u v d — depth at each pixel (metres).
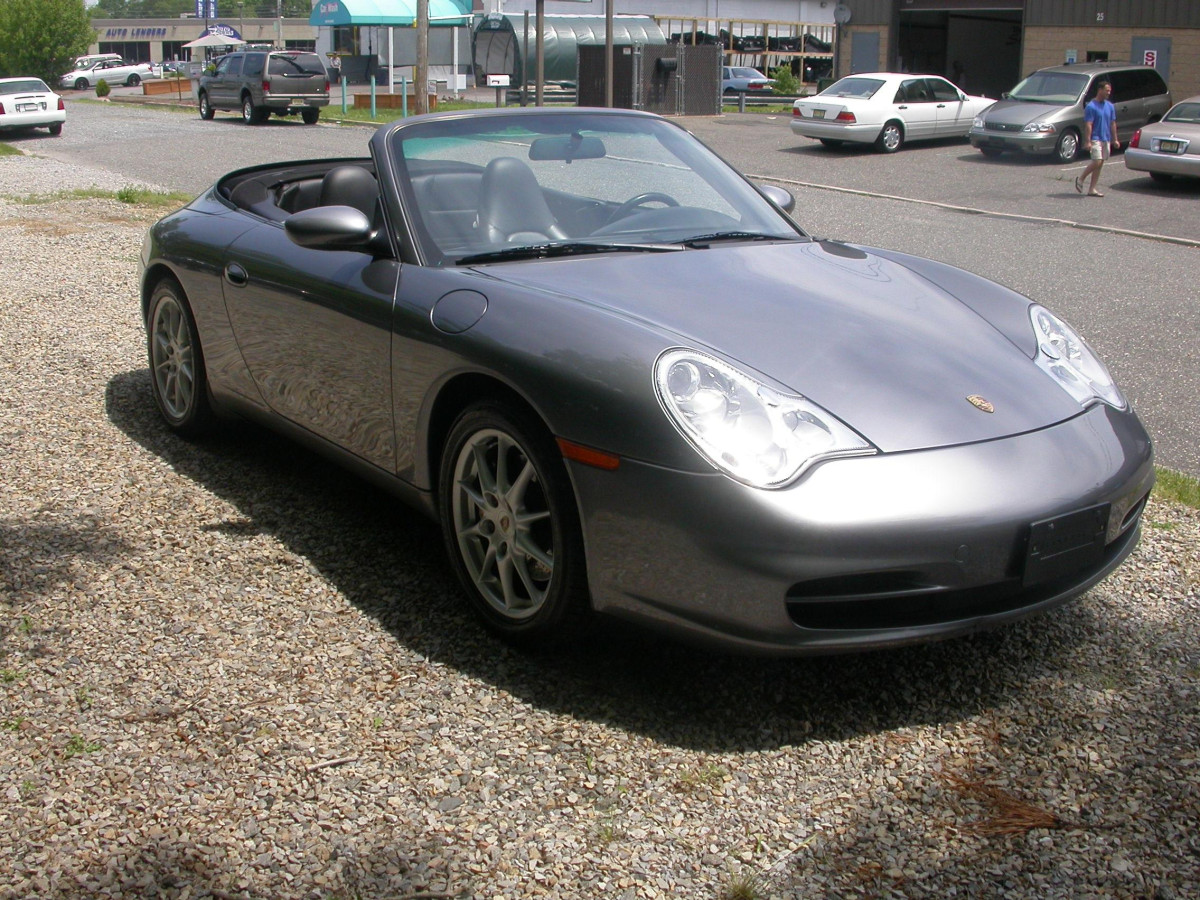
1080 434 2.77
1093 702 2.75
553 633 2.81
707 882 2.10
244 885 2.06
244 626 3.04
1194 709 2.72
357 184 4.23
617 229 3.54
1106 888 2.09
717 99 31.16
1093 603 3.29
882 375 2.72
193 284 4.18
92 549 3.51
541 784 2.38
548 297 2.89
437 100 36.94
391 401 3.21
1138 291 9.18
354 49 51.56
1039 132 19.94
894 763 2.49
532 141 3.78
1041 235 12.48
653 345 2.62
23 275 7.94
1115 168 19.50
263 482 4.11
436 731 2.56
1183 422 5.54
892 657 2.96
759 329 2.83
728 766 2.46
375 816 2.26
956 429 2.62
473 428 2.90
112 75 60.81
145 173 15.77
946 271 3.58
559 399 2.63
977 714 2.70
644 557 2.53
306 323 3.54
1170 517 3.99
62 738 2.51
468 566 3.03
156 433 4.65
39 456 4.34
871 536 2.41
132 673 2.79
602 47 29.91
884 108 21.91
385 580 3.33
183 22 94.62
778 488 2.42
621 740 2.55
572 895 2.05
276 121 29.83
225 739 2.51
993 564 2.51
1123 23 27.97
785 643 2.46
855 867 2.15
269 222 4.04
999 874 2.13
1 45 54.62
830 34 51.50
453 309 2.99
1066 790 2.40
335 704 2.66
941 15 36.69
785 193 4.14
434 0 39.28
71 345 6.05
